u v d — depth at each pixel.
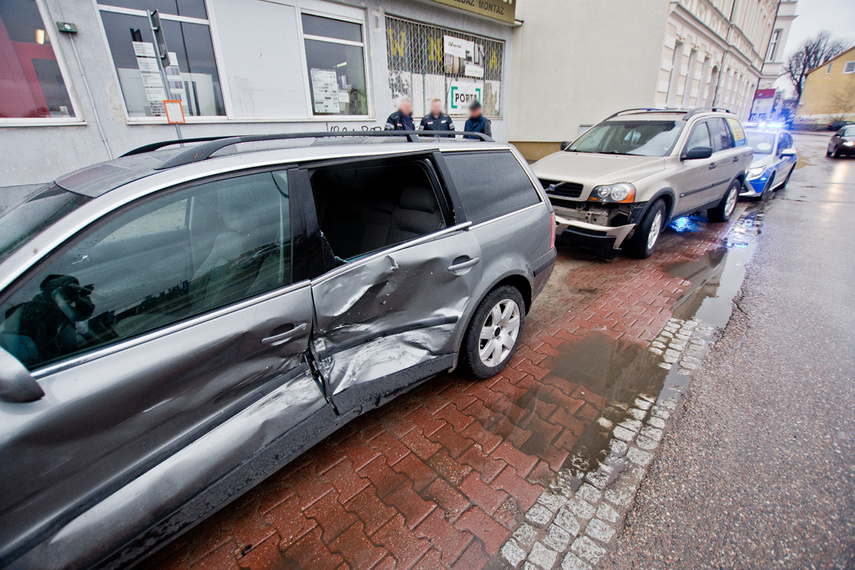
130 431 1.33
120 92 5.50
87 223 1.32
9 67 4.76
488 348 2.69
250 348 1.56
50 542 1.19
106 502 1.29
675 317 3.72
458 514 1.86
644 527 1.78
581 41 11.12
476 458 2.16
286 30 6.83
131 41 5.48
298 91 7.25
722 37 14.71
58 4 4.84
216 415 1.54
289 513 1.88
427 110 9.75
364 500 1.94
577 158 5.63
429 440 2.29
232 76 6.45
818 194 9.75
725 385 2.73
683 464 2.11
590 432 2.33
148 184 1.44
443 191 2.30
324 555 1.69
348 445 2.26
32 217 1.47
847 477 2.00
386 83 8.49
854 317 3.61
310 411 1.77
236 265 1.59
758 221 7.16
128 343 1.32
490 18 10.12
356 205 2.76
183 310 1.46
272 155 1.72
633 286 4.43
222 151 1.83
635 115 6.17
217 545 1.75
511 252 2.65
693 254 5.46
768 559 1.64
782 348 3.16
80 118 5.27
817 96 45.59
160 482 1.38
